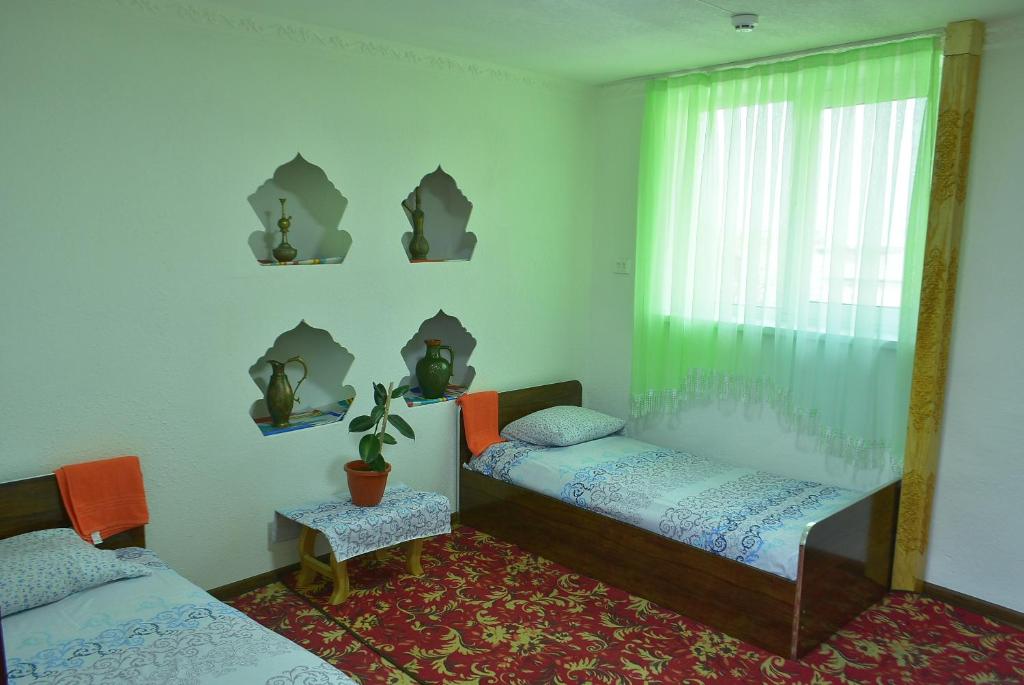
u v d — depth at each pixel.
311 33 3.33
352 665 2.81
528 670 2.80
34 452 2.79
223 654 2.18
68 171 2.77
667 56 3.78
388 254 3.77
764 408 3.98
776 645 2.92
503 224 4.25
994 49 3.08
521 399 4.43
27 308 2.73
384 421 3.59
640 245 4.34
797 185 3.69
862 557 3.22
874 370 3.53
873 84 3.44
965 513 3.32
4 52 2.59
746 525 3.08
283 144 3.32
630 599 3.36
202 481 3.24
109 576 2.57
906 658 2.92
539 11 3.05
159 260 3.03
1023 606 3.19
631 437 4.65
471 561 3.75
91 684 2.01
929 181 3.31
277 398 3.54
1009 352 3.14
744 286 4.00
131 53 2.87
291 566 3.59
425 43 3.62
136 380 3.02
